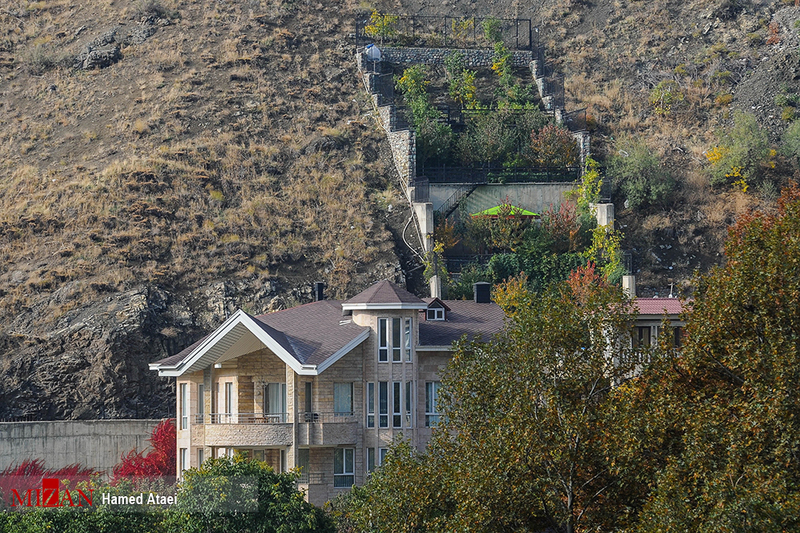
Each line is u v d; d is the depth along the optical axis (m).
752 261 78.81
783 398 70.06
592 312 83.88
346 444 117.94
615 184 198.25
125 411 152.75
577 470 77.94
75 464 139.12
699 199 198.50
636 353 82.00
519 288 148.25
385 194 196.38
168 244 181.75
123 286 170.25
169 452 136.75
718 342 77.69
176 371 123.38
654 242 190.00
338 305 132.62
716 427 72.44
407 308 121.06
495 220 183.62
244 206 191.50
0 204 196.38
